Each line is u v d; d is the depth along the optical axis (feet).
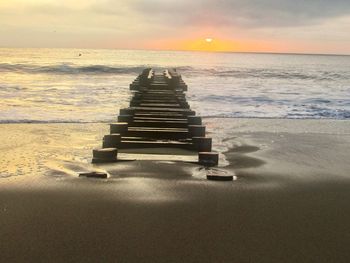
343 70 253.65
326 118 53.78
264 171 23.86
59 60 253.03
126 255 12.76
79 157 26.40
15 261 12.23
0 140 32.32
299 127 44.96
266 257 12.92
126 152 26.17
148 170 22.56
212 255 12.93
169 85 58.08
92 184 20.02
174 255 12.85
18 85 86.53
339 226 15.62
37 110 52.34
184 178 21.39
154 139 27.86
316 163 26.68
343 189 20.65
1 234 14.10
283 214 16.75
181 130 28.53
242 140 34.96
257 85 113.70
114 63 235.81
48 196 18.16
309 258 12.94
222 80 131.03
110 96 69.77
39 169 23.15
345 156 29.27
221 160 26.32
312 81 146.00
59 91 76.43
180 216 16.11
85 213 16.19
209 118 50.03
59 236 14.01
